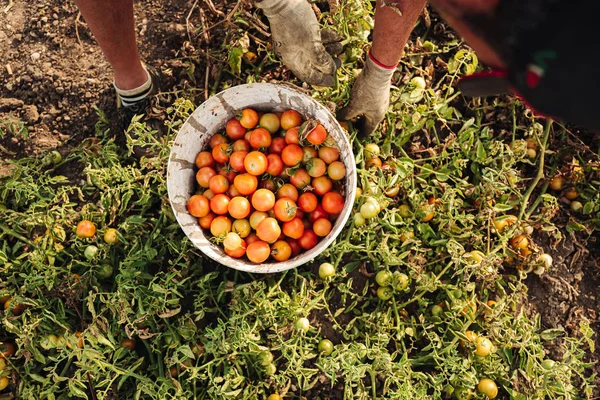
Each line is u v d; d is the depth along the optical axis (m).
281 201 0.92
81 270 1.02
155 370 0.97
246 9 1.13
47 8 1.16
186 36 1.14
